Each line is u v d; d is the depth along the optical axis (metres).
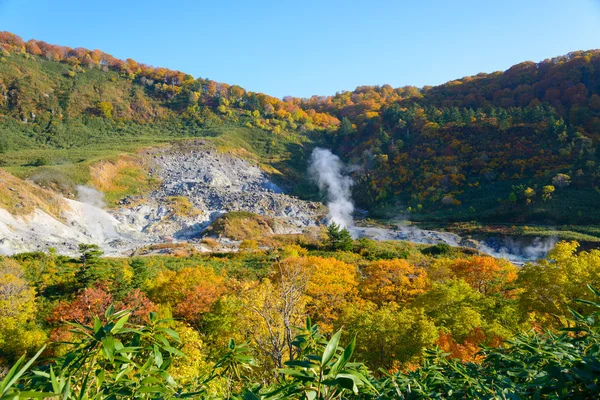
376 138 102.94
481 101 107.69
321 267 28.97
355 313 16.81
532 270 18.86
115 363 1.72
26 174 64.38
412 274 30.47
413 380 2.38
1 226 43.38
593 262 18.41
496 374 2.34
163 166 87.31
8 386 1.16
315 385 1.59
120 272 26.31
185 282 24.62
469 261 30.27
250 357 2.30
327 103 161.50
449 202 71.56
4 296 23.16
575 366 1.83
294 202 80.06
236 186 87.94
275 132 123.12
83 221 57.16
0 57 113.12
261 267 37.09
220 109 129.50
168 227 62.78
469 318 16.69
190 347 12.27
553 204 59.78
